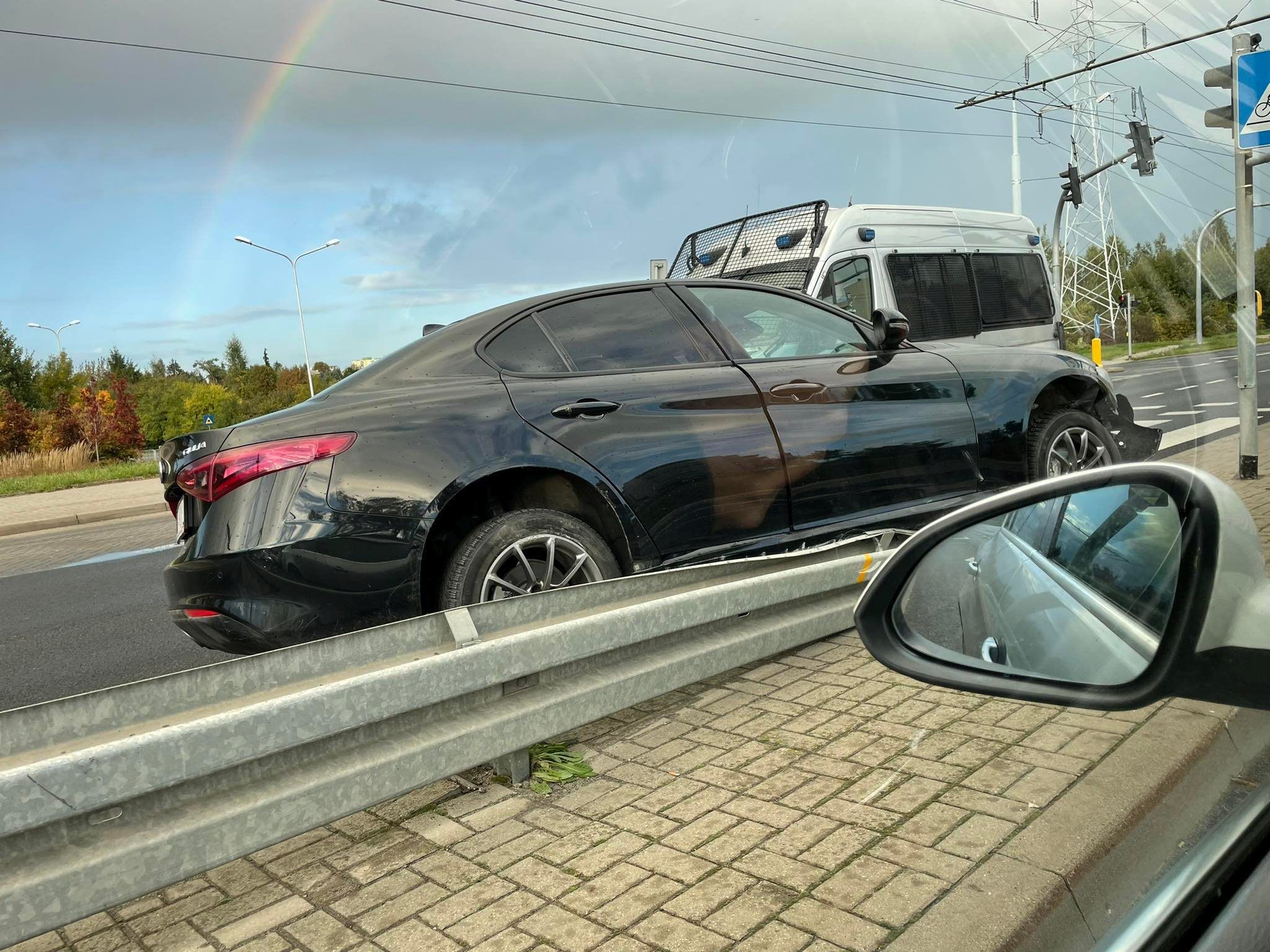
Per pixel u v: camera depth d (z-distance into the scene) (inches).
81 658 205.5
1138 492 33.6
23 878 69.7
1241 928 30.1
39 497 789.2
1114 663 33.8
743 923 70.6
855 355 157.8
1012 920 54.7
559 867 83.4
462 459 121.8
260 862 90.8
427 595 125.7
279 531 114.9
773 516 142.1
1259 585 30.0
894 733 99.3
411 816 97.8
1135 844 39.3
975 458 159.9
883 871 72.4
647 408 135.0
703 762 101.9
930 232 328.5
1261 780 33.5
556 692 104.1
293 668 90.9
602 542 130.1
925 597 44.5
